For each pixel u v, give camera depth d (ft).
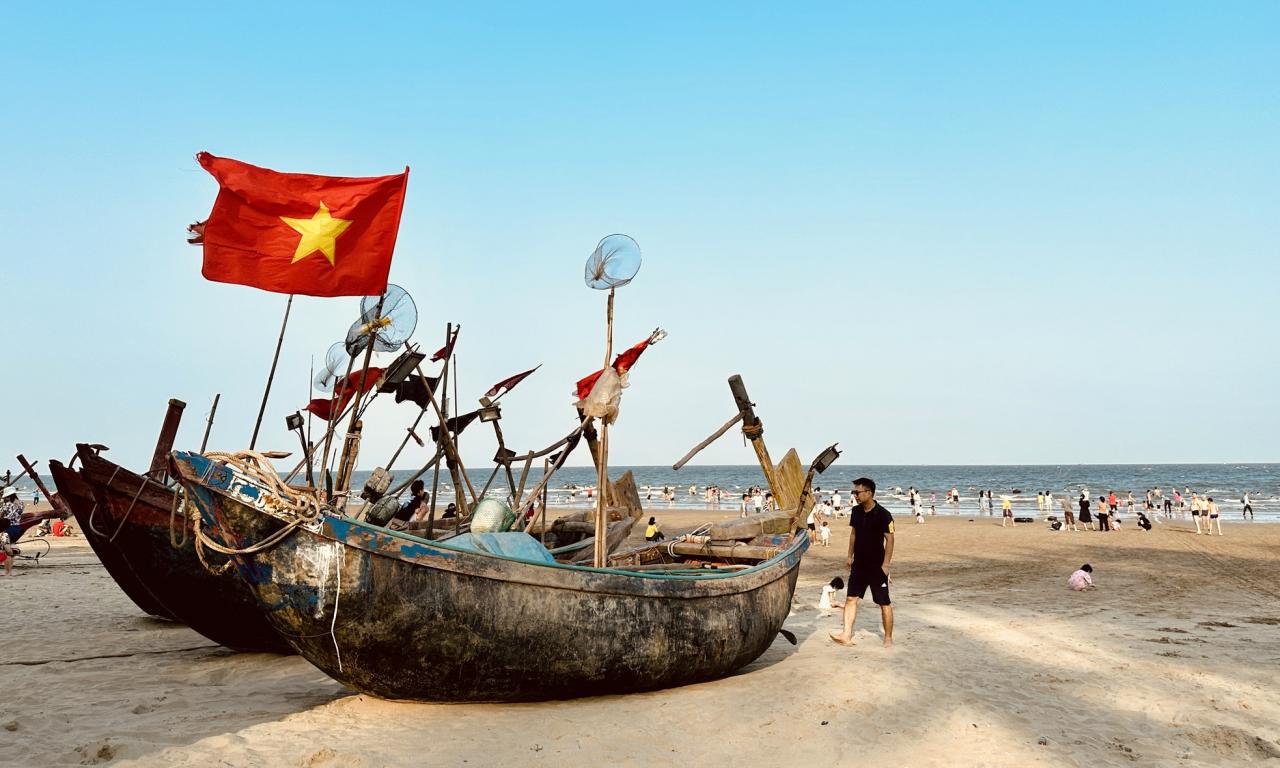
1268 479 355.77
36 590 53.06
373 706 22.33
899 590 54.08
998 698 23.72
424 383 36.01
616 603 22.93
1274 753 19.02
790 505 42.06
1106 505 111.65
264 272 23.82
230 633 31.48
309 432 35.06
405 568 20.22
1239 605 45.78
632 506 50.34
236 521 19.92
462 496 39.55
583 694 23.25
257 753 18.53
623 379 27.71
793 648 32.50
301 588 19.77
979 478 450.30
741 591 26.58
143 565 30.63
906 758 18.57
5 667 29.58
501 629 21.16
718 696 23.66
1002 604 46.52
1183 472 508.12
